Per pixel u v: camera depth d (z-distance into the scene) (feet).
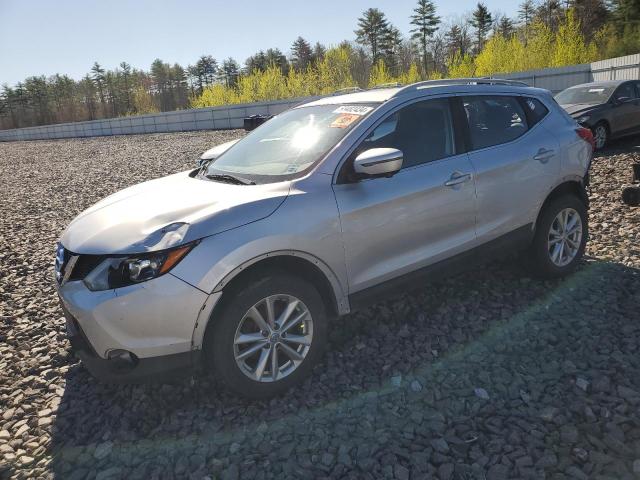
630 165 28.12
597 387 9.41
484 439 8.36
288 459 8.22
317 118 12.14
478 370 10.30
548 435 8.35
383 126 11.14
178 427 9.23
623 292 13.08
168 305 8.59
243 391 9.42
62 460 8.62
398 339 11.75
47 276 17.87
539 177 13.21
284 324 9.72
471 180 11.94
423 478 7.63
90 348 9.31
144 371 8.79
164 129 117.29
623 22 153.89
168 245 8.67
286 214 9.51
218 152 17.35
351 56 168.25
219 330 9.00
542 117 14.05
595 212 19.92
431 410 9.19
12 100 338.95
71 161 62.49
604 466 7.62
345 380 10.30
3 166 64.13
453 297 13.61
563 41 110.42
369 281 10.70
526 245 13.46
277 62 282.15
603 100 35.73
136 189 12.05
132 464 8.39
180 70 322.96
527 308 12.72
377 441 8.48
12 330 13.66
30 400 10.46
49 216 28.43
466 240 12.07
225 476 7.94
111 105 330.54
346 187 10.32
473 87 12.92
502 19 233.76
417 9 215.31
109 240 9.14
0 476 8.28
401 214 10.84
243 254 8.95
